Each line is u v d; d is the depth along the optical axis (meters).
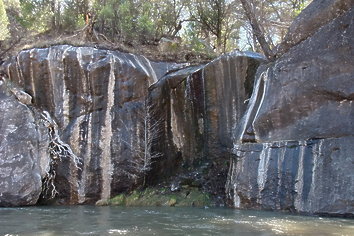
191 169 13.39
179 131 13.82
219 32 19.77
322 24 10.09
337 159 8.61
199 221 7.98
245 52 13.09
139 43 18.12
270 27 19.38
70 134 13.16
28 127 12.75
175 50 17.86
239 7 19.94
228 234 6.46
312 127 9.41
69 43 14.52
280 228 6.98
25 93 13.34
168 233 6.58
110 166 13.11
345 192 8.29
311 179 8.90
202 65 14.11
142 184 13.23
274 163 9.71
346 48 9.19
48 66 13.55
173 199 12.14
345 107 9.00
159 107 13.85
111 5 17.45
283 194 9.36
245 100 12.23
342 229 6.82
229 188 10.81
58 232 6.77
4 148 12.26
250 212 9.34
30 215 9.34
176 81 13.91
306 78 9.83
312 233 6.46
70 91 13.52
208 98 13.13
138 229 7.02
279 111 10.14
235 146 10.88
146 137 13.63
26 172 12.16
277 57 11.20
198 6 20.09
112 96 13.63
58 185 12.96
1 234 6.58
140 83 14.10
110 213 9.70
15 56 13.98
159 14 20.12
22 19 17.80
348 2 9.58
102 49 14.54
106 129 13.36
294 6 19.75
